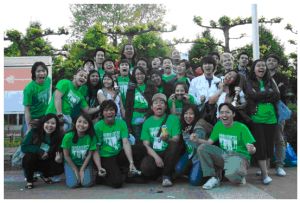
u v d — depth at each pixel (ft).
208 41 42.47
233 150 15.31
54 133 16.11
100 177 16.28
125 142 15.90
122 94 18.12
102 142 15.90
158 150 16.10
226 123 15.28
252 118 16.29
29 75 27.89
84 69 18.76
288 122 22.17
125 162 16.30
